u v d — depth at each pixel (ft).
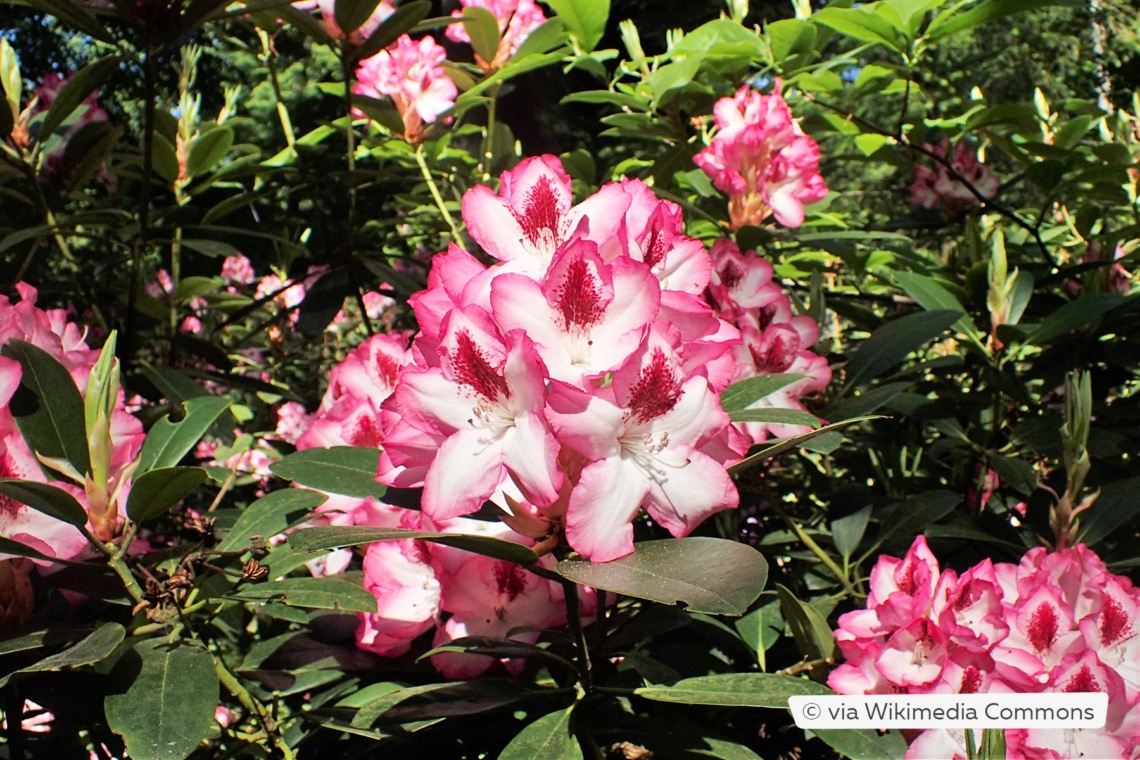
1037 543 4.05
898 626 3.41
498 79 5.80
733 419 3.41
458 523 3.34
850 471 4.88
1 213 5.11
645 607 3.67
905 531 3.90
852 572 4.00
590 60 6.22
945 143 5.99
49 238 5.20
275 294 5.19
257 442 6.86
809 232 5.25
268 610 3.46
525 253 3.21
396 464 3.14
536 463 3.01
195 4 3.92
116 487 3.36
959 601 3.43
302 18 4.86
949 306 4.30
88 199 5.63
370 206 6.80
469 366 3.06
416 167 6.31
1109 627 3.47
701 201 5.72
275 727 3.43
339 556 3.94
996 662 3.32
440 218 6.43
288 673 3.57
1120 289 4.84
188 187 6.50
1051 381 4.65
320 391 8.96
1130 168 5.10
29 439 3.27
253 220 7.51
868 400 3.94
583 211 3.19
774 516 4.65
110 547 3.30
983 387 4.84
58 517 3.21
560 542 3.17
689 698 3.15
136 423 3.46
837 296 5.70
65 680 3.35
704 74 6.06
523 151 8.21
